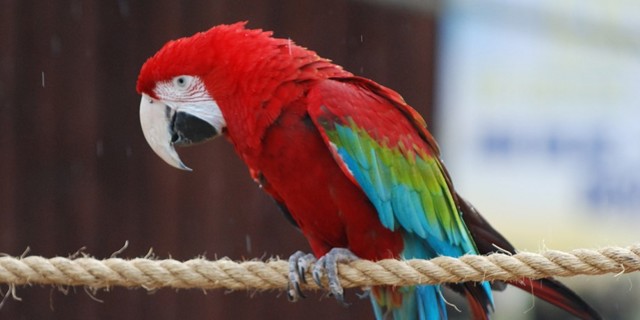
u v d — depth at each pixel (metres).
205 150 20.16
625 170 26.25
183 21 19.88
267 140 11.40
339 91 11.40
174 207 20.14
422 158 11.96
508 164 26.55
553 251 9.57
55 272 10.19
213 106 11.74
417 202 11.77
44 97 19.81
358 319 20.95
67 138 19.91
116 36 19.97
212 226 20.16
